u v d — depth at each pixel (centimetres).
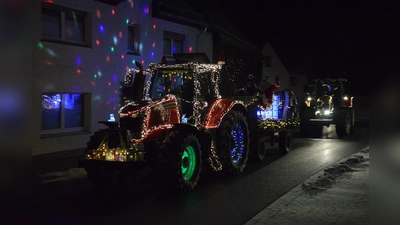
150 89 920
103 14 1385
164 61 952
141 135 779
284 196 724
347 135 1752
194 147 818
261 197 754
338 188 771
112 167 737
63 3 1233
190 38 1884
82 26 1341
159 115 812
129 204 708
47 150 1190
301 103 1777
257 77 3125
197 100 883
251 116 1105
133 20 1526
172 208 686
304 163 1083
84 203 711
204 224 607
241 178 914
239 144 984
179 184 765
